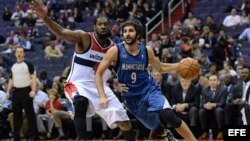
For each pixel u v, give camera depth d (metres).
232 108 14.01
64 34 8.37
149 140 14.15
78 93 8.48
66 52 21.53
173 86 14.91
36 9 8.07
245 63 17.52
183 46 18.38
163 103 7.81
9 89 13.55
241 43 19.02
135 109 8.06
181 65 8.09
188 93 14.36
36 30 23.27
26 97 13.13
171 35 20.16
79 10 23.59
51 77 20.48
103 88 7.87
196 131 14.34
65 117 15.18
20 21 24.27
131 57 7.88
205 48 19.23
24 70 13.11
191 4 23.61
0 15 25.72
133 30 7.79
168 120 7.70
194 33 19.52
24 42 22.23
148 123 8.11
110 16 23.17
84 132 8.35
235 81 15.42
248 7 20.70
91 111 8.61
